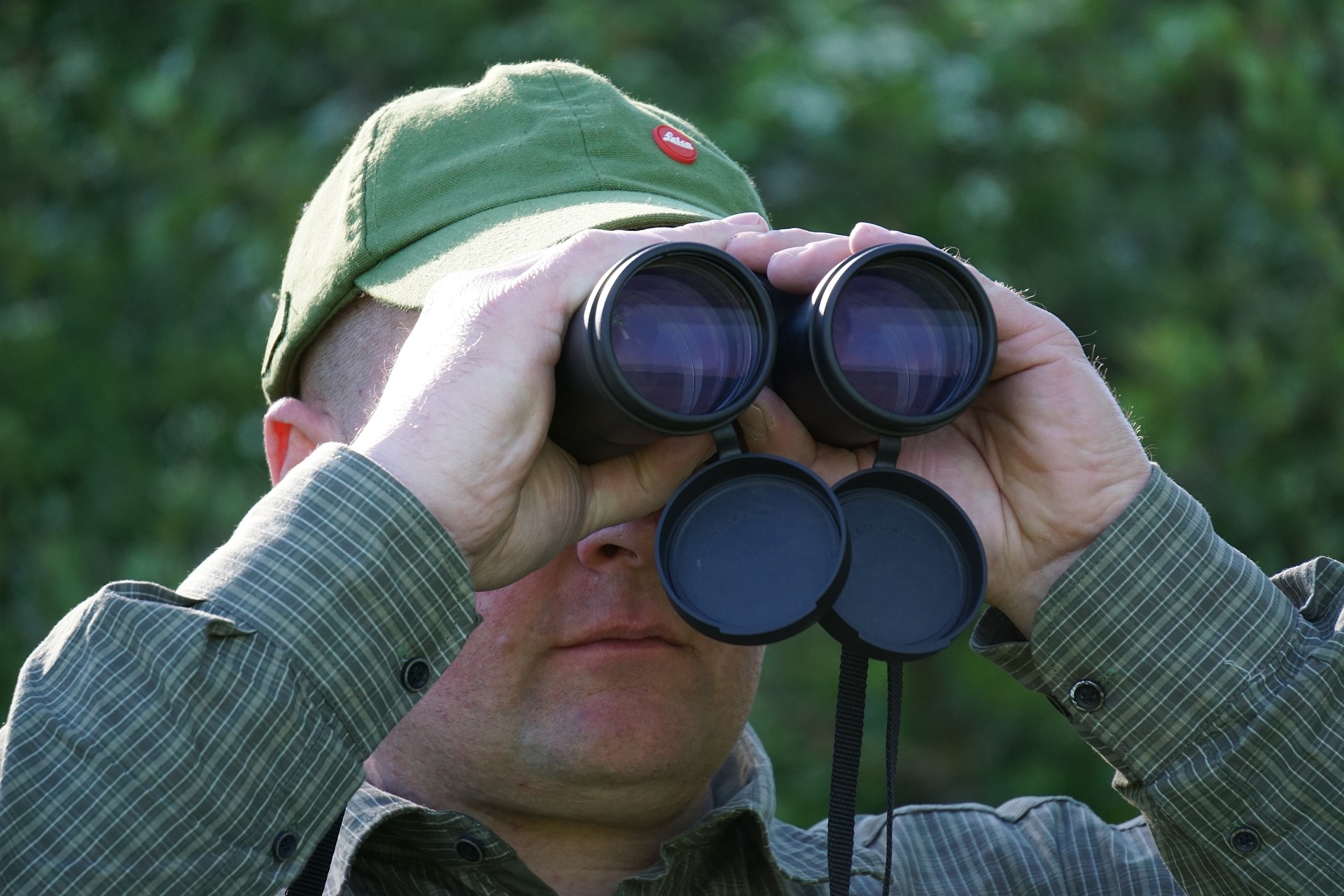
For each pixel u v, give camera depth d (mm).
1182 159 11352
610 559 3971
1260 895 3838
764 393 3723
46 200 11188
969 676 9617
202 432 10773
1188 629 3896
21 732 3299
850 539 3465
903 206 10758
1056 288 11000
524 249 4062
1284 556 9648
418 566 3418
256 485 10391
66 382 10461
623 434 3488
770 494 3516
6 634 9648
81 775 3271
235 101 11398
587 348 3418
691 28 11234
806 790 9359
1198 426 9648
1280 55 10812
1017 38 11180
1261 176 10406
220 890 3270
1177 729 3877
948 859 4711
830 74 10742
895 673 3686
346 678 3377
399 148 4367
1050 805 4867
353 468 3436
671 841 4086
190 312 10828
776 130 10664
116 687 3322
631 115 4512
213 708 3314
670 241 3461
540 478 3646
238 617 3367
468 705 4000
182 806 3275
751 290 3521
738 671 4141
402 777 4199
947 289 3699
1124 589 3904
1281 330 10250
